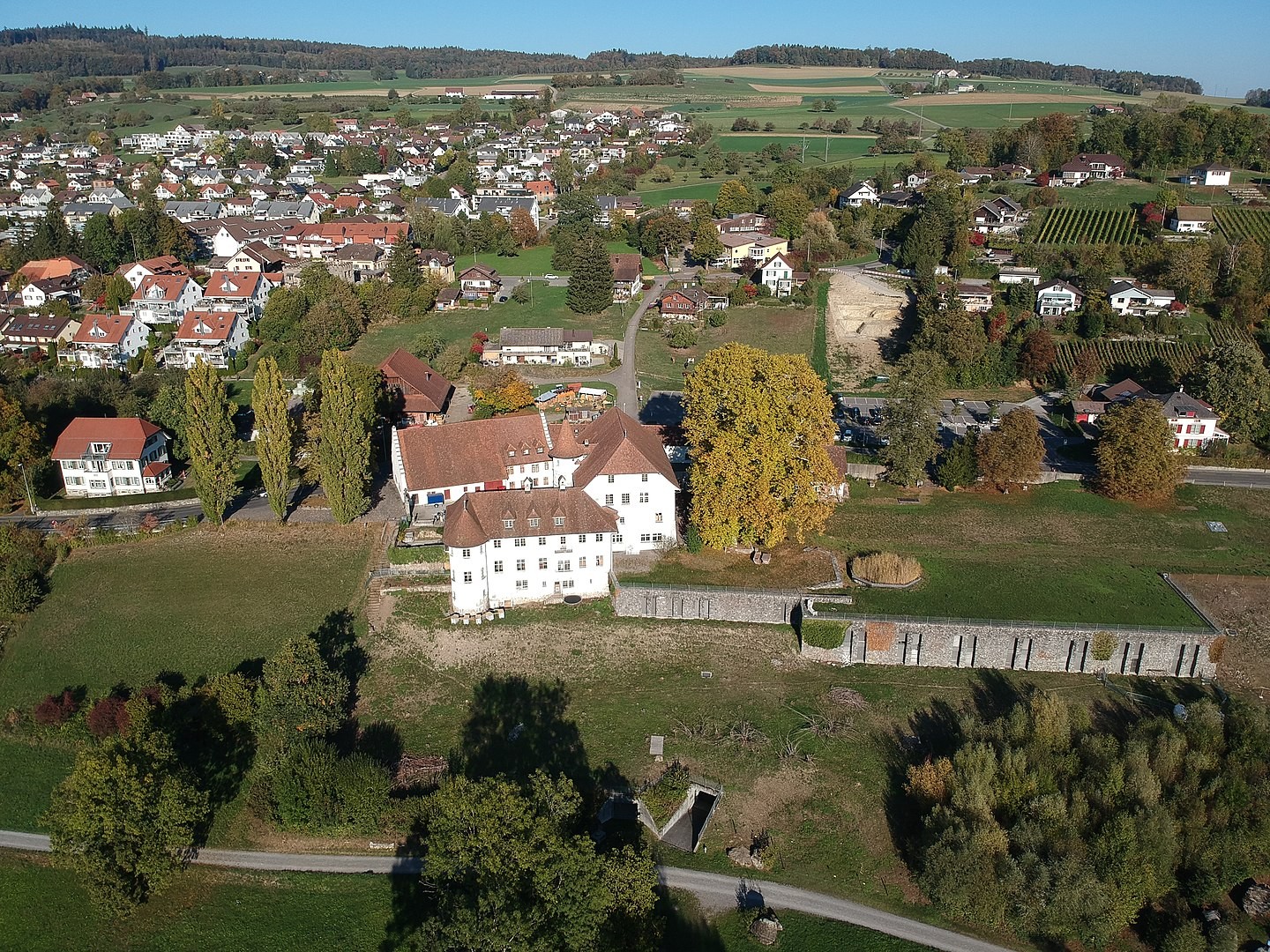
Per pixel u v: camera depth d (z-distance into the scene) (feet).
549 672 304.30
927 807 249.96
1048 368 528.22
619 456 338.13
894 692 298.56
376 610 331.57
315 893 228.84
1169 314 568.00
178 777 235.40
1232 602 324.19
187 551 365.81
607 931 203.82
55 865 233.14
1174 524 374.63
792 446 339.16
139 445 411.34
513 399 484.74
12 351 612.29
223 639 315.17
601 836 247.50
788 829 250.78
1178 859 235.61
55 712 279.69
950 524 374.43
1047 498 395.34
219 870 235.61
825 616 308.40
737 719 285.02
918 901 232.53
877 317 626.23
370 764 249.75
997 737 264.52
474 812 205.87
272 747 260.21
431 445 373.61
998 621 304.91
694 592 323.98
